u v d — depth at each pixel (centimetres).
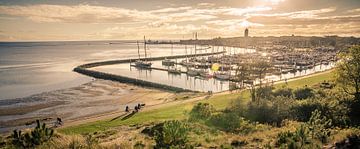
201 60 18200
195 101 6706
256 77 10525
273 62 16325
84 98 8112
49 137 1714
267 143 1838
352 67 4131
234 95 6969
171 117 4656
